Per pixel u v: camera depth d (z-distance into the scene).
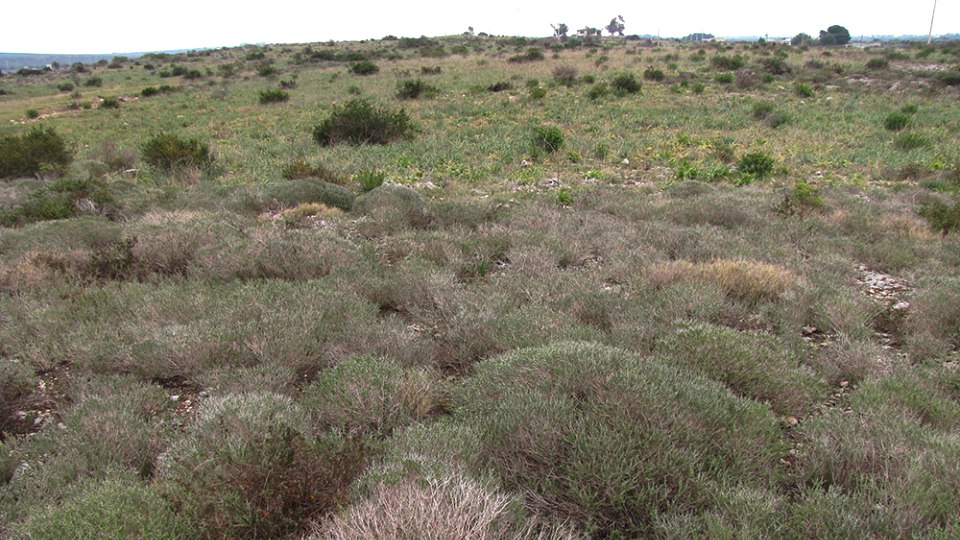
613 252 7.37
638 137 19.23
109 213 10.30
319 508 2.69
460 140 19.45
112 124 27.80
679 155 16.47
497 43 70.69
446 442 3.14
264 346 4.56
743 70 34.38
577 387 3.56
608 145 17.94
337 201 11.00
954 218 8.81
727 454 3.01
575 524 2.71
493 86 32.09
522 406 3.23
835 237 8.41
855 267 7.29
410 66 46.72
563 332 4.74
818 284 6.20
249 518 2.55
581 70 39.06
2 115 34.19
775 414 3.84
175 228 7.64
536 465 2.97
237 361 4.55
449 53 59.03
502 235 8.13
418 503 2.38
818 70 36.03
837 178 13.85
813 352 4.90
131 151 17.55
